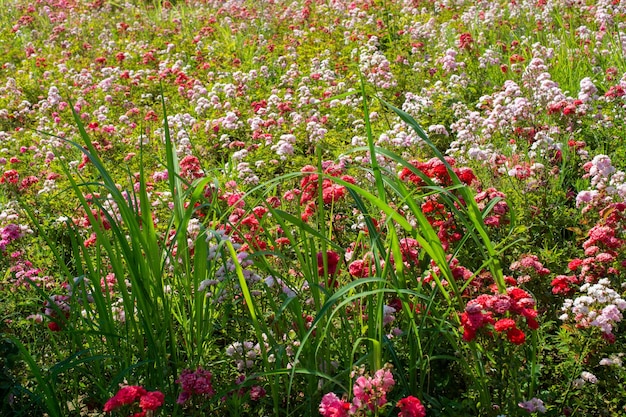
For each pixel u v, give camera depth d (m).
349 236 5.80
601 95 9.02
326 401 3.47
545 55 9.75
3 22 17.64
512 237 5.29
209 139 8.61
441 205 4.94
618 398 4.10
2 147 9.53
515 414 3.86
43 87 11.97
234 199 5.25
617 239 4.82
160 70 12.17
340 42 12.76
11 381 4.00
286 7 16.20
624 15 11.39
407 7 13.78
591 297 4.25
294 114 8.61
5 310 5.08
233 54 12.51
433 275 4.03
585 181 6.63
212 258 4.38
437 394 4.29
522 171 6.09
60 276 5.66
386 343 4.02
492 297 3.87
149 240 4.12
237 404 3.91
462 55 10.77
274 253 4.07
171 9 17.97
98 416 4.40
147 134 9.15
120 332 4.49
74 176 7.92
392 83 9.64
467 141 7.22
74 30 15.31
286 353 4.15
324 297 4.42
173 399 4.02
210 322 4.45
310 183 5.16
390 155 4.24
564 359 4.51
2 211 6.79
